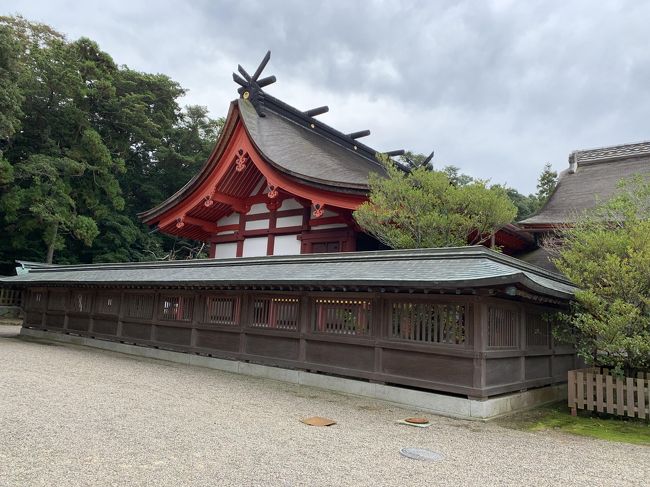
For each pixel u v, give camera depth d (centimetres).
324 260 1002
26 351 1187
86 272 1599
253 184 1647
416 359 766
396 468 450
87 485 360
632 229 788
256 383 910
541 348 881
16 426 507
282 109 1903
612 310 743
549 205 1623
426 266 793
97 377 867
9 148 2941
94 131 2953
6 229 2719
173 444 482
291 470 425
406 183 1066
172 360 1183
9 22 3497
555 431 662
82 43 3216
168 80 3822
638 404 712
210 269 1202
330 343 885
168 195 4094
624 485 442
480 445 557
